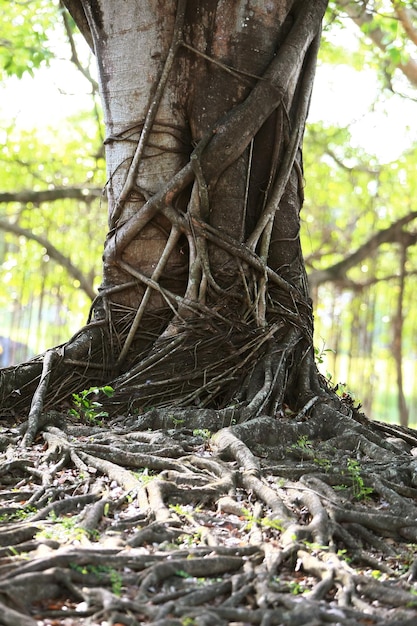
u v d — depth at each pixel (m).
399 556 5.69
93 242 25.09
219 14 9.36
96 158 22.77
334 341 27.97
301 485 6.55
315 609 4.51
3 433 7.99
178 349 8.93
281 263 9.58
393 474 7.09
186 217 9.07
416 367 31.92
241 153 9.21
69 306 26.17
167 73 9.33
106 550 5.05
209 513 6.11
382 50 18.58
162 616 4.37
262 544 5.36
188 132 9.41
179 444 7.47
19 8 19.38
